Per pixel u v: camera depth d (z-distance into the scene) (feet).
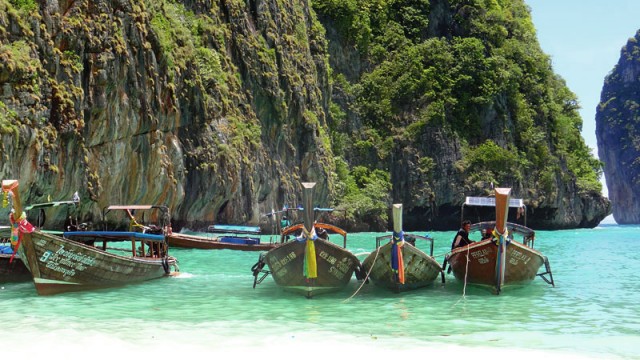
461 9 250.98
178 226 127.34
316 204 177.27
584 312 42.75
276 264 48.44
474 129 229.04
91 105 100.73
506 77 234.99
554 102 264.11
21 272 54.13
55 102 94.07
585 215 258.78
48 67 93.66
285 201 161.38
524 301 47.19
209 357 29.73
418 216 219.82
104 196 106.42
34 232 44.52
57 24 96.22
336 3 226.58
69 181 97.45
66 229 64.80
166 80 117.80
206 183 129.49
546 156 240.53
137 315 40.47
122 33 106.83
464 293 49.75
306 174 174.81
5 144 83.15
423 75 226.99
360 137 220.43
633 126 489.26
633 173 484.33
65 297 47.16
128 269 53.06
